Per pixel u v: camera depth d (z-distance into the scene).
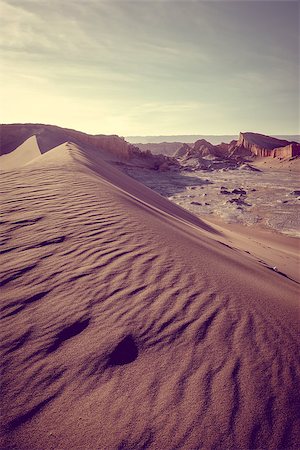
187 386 1.78
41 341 2.07
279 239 18.28
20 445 1.39
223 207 28.23
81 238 4.05
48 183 8.06
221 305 2.72
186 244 4.70
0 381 1.72
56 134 56.44
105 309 2.48
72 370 1.83
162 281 3.03
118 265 3.29
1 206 5.80
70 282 2.87
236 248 8.65
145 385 1.76
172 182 46.66
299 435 1.57
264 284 4.11
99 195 6.82
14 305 2.47
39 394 1.65
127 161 65.12
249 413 1.65
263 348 2.22
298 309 3.30
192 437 1.48
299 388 1.88
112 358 1.96
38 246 3.75
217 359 2.03
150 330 2.27
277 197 33.59
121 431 1.48
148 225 5.07
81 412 1.56
